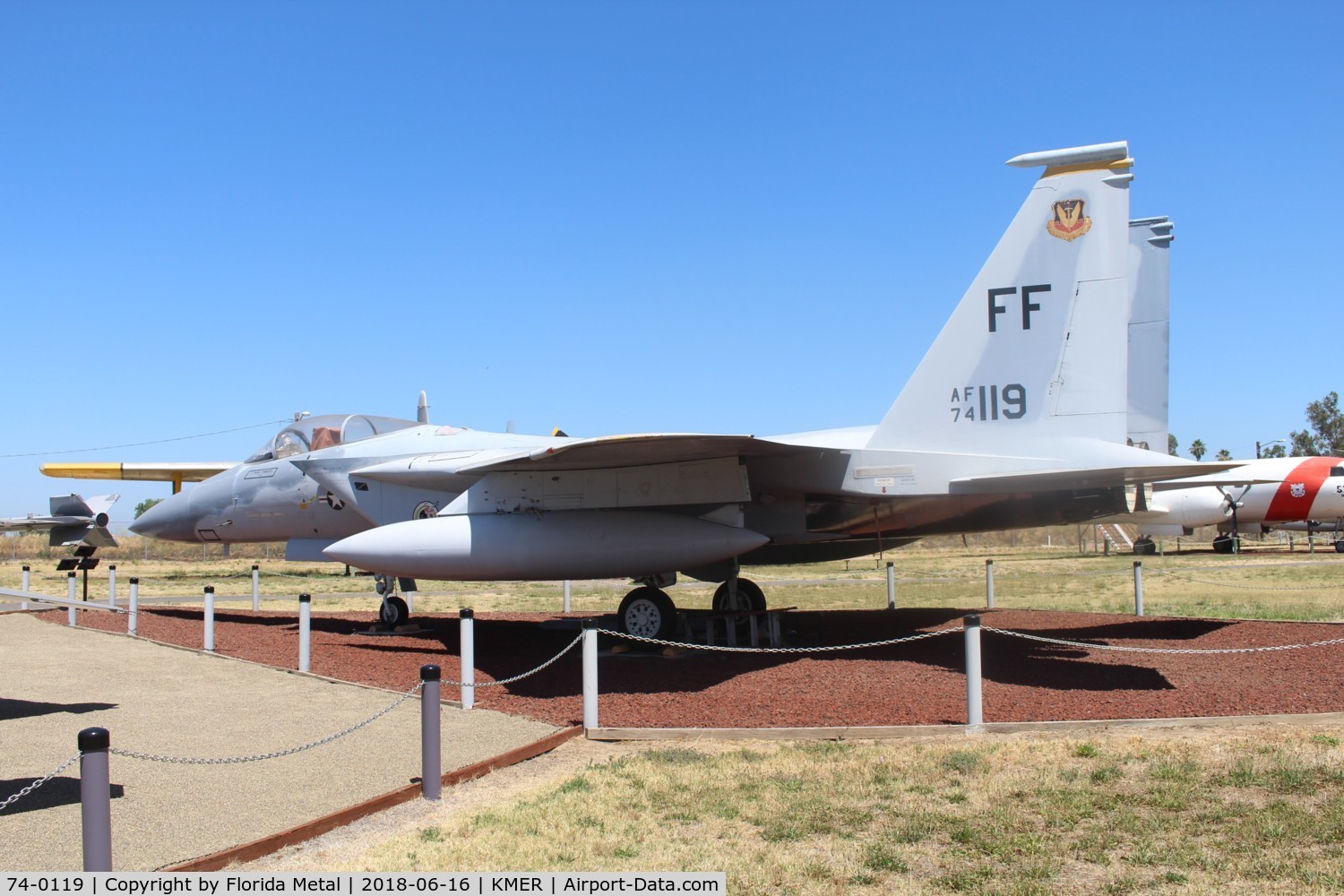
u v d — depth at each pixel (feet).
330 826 17.29
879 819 17.42
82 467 93.04
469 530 37.93
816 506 39.32
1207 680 29.81
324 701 28.43
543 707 27.89
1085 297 34.47
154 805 18.15
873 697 28.37
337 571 107.55
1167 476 32.45
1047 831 16.55
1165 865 14.96
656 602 39.09
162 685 30.91
